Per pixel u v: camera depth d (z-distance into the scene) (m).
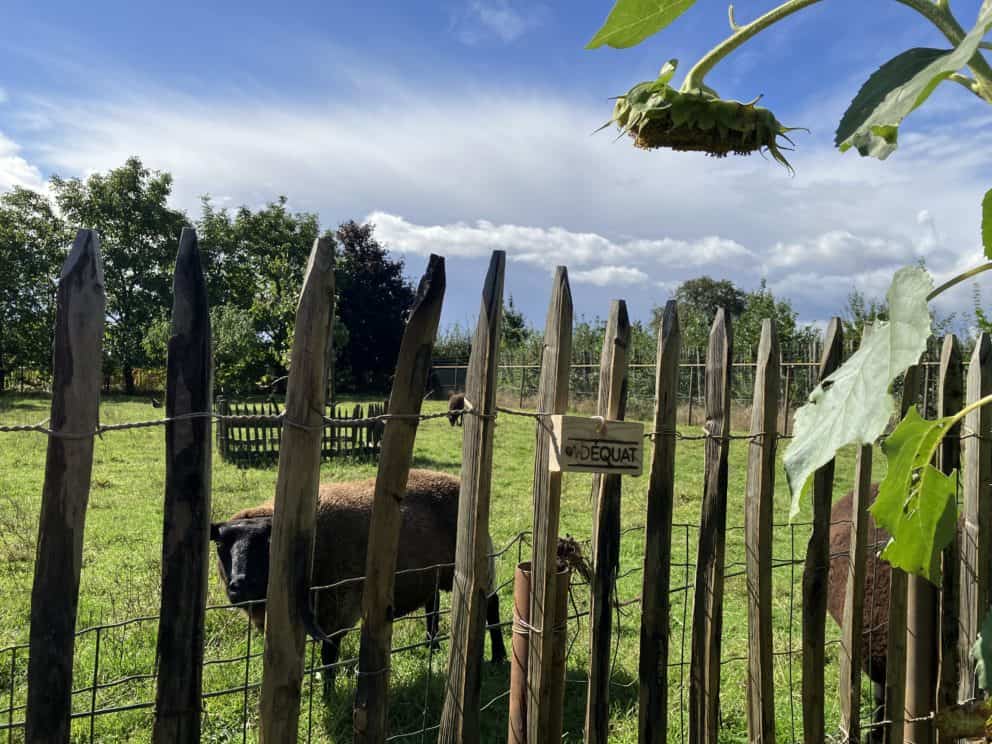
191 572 1.83
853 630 3.03
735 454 14.34
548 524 2.29
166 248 38.41
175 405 1.79
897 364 0.79
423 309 2.00
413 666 4.96
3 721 4.05
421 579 5.07
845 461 12.47
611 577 2.49
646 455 10.92
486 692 4.72
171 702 1.85
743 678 4.71
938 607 3.15
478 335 2.14
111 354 34.91
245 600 4.45
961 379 3.13
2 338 34.19
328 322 1.87
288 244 42.56
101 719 4.16
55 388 1.66
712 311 56.78
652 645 2.58
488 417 2.13
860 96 0.79
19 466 12.59
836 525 3.93
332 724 4.24
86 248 1.66
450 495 5.34
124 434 16.98
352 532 4.76
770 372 2.70
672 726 4.04
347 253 43.94
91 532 8.23
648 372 23.16
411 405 2.03
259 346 32.00
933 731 3.17
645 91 1.34
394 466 2.03
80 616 5.68
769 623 2.79
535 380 28.77
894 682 3.10
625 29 0.94
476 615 2.18
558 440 2.21
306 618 1.93
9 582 6.51
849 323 21.59
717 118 1.31
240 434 16.38
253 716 4.23
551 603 2.34
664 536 2.55
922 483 1.14
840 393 0.85
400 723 4.28
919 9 0.92
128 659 4.90
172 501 1.80
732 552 7.79
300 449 1.87
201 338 1.79
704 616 2.69
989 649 0.95
